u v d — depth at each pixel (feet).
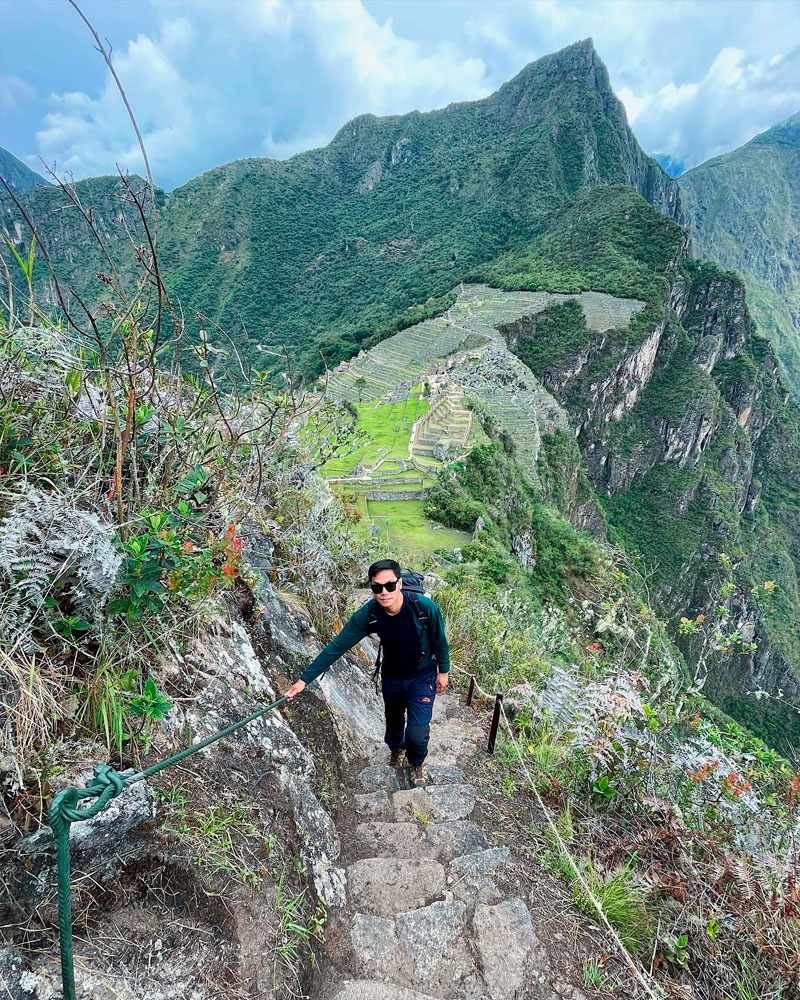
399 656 9.12
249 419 9.58
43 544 4.97
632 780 9.68
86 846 4.55
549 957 6.42
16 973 3.80
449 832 8.30
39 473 5.69
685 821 8.85
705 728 10.91
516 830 8.85
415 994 5.54
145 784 5.23
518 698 13.21
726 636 12.70
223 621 8.27
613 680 10.73
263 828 6.15
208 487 8.18
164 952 4.52
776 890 7.22
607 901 7.28
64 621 5.22
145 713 5.50
